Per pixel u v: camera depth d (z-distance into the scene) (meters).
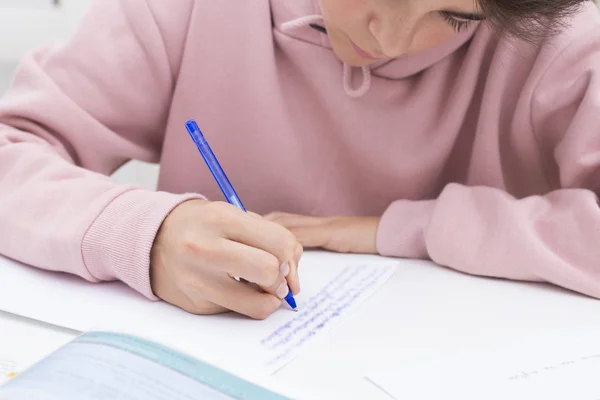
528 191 0.78
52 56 0.72
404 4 0.55
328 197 0.81
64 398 0.34
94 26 0.73
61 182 0.60
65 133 0.70
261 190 0.81
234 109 0.77
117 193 0.57
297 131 0.79
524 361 0.44
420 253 0.67
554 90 0.69
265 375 0.39
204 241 0.50
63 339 0.46
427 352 0.45
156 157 0.83
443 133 0.76
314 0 0.72
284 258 0.51
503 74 0.72
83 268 0.54
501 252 0.60
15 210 0.59
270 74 0.75
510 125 0.75
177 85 0.77
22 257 0.58
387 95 0.76
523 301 0.55
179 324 0.49
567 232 0.60
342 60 0.72
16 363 0.42
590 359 0.44
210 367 0.38
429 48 0.65
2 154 0.64
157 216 0.53
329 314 0.51
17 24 1.15
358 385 0.41
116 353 0.38
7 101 0.70
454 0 0.53
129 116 0.75
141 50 0.74
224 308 0.51
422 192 0.80
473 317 0.51
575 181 0.67
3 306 0.50
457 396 0.39
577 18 0.70
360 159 0.79
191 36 0.75
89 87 0.71
